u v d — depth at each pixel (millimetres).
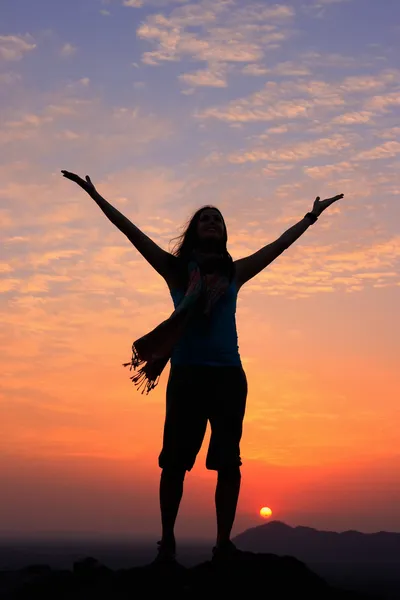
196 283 4949
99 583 4523
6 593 4422
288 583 4504
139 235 5340
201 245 5195
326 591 4562
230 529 4875
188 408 4977
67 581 4531
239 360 5074
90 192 5398
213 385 4961
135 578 4535
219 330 5000
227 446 4895
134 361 4773
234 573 4535
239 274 5344
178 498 4996
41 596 4324
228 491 4926
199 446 5090
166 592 4363
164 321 4781
